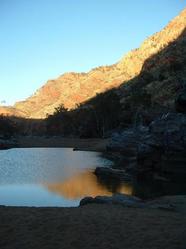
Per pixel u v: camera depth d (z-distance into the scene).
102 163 59.00
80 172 46.34
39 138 151.25
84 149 103.56
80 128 152.12
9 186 34.50
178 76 171.25
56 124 176.62
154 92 162.38
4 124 162.50
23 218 16.06
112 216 16.34
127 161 56.28
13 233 14.23
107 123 133.75
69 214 16.72
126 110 137.75
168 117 41.81
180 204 19.88
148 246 12.48
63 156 76.69
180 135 38.72
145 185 34.69
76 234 13.93
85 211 17.45
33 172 46.44
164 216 16.48
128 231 14.11
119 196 21.27
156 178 38.59
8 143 119.81
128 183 36.25
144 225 14.88
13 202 26.86
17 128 197.38
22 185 35.22
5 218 16.09
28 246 12.97
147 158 41.41
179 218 16.06
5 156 76.69
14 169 50.25
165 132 39.97
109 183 36.31
